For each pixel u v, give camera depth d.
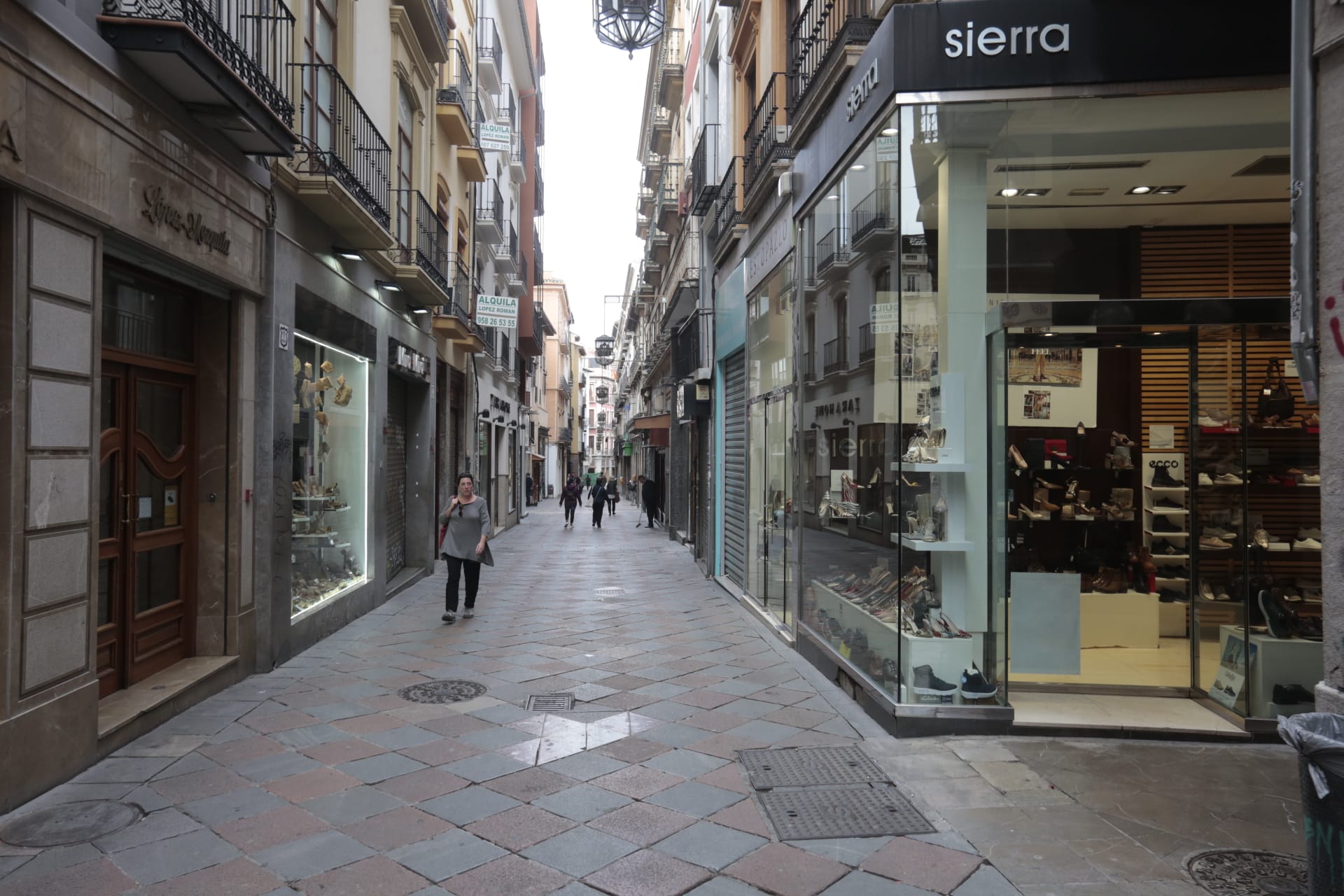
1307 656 4.99
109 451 5.15
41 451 3.98
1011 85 5.11
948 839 3.61
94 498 4.42
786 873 3.31
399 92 11.09
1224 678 5.35
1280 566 5.33
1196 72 4.95
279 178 6.86
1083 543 6.32
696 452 15.48
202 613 6.19
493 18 19.55
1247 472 5.46
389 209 10.14
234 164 6.03
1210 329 5.45
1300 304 3.03
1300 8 3.01
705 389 13.52
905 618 5.16
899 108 5.28
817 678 6.47
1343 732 2.52
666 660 7.05
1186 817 3.84
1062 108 5.18
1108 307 5.11
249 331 6.44
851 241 6.35
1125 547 6.31
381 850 3.50
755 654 7.34
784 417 8.49
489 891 3.17
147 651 5.63
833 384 6.81
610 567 14.33
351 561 9.47
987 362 5.40
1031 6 5.10
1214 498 5.60
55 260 4.07
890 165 5.46
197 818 3.79
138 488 5.53
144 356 5.49
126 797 4.01
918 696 5.09
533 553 16.81
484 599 10.53
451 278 15.23
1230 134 5.41
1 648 3.76
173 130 5.17
